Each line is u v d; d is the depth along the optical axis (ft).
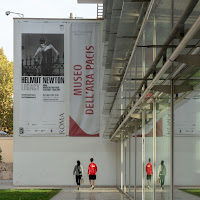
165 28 15.48
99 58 80.94
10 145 109.40
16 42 81.30
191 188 18.29
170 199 23.30
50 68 81.00
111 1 49.75
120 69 45.44
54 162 79.66
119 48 35.09
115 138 72.84
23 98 80.64
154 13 17.11
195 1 11.47
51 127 80.18
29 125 80.12
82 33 81.20
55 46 81.25
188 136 19.07
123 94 40.93
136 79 24.80
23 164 79.56
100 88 80.74
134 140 45.65
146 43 20.42
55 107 80.53
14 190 67.62
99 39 81.15
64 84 80.79
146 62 22.09
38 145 79.92
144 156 37.17
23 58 81.10
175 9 13.47
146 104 33.45
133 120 45.60
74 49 81.15
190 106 18.74
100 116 80.38
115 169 79.61
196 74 17.56
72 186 79.30
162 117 27.22
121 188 65.87
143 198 37.42
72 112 80.38
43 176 79.30
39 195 57.52
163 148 26.37
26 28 81.46
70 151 80.02
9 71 139.23
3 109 138.51
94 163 74.43
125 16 26.35
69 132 80.12
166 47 17.06
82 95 80.53
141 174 39.17
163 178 26.05
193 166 17.98
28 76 80.89
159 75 20.92
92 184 71.72
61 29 81.46
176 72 21.63
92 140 80.12
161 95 28.02
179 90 21.43
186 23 13.46
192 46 15.39
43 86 80.74
